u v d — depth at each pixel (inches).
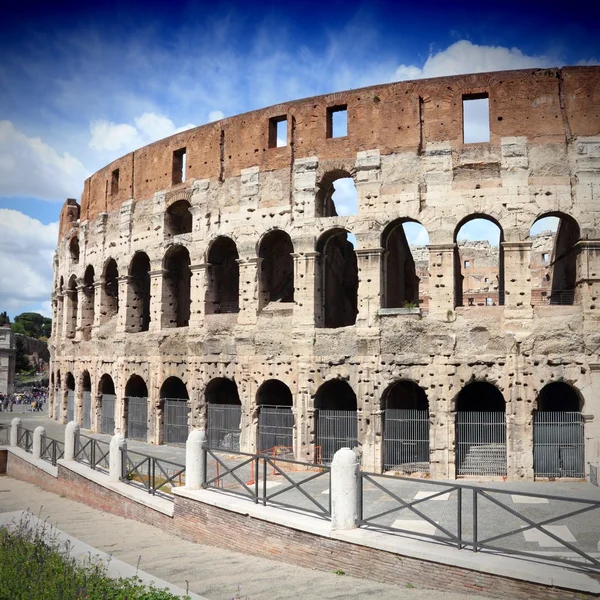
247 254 1838.1
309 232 1742.1
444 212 1616.6
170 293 2114.9
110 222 2349.9
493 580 717.3
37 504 1418.6
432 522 812.6
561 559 718.5
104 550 992.2
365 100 1717.5
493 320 1565.0
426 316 1608.0
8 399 3932.1
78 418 2524.6
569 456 1515.7
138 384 2262.6
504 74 1622.8
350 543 836.6
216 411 1891.0
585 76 1587.1
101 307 2383.1
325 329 1702.8
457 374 1567.4
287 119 1809.8
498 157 1601.9
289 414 1761.8
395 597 731.4
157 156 2149.4
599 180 1553.9
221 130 1947.6
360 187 1690.5
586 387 1510.8
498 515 1082.7
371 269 1663.4
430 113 1659.7
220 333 1879.9
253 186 1846.7
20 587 634.2
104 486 1330.0
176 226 2135.8
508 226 1577.3
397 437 1633.9
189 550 992.9
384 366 1620.3
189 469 1124.5
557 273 1920.5
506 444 1537.9
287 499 1206.3
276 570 864.9
